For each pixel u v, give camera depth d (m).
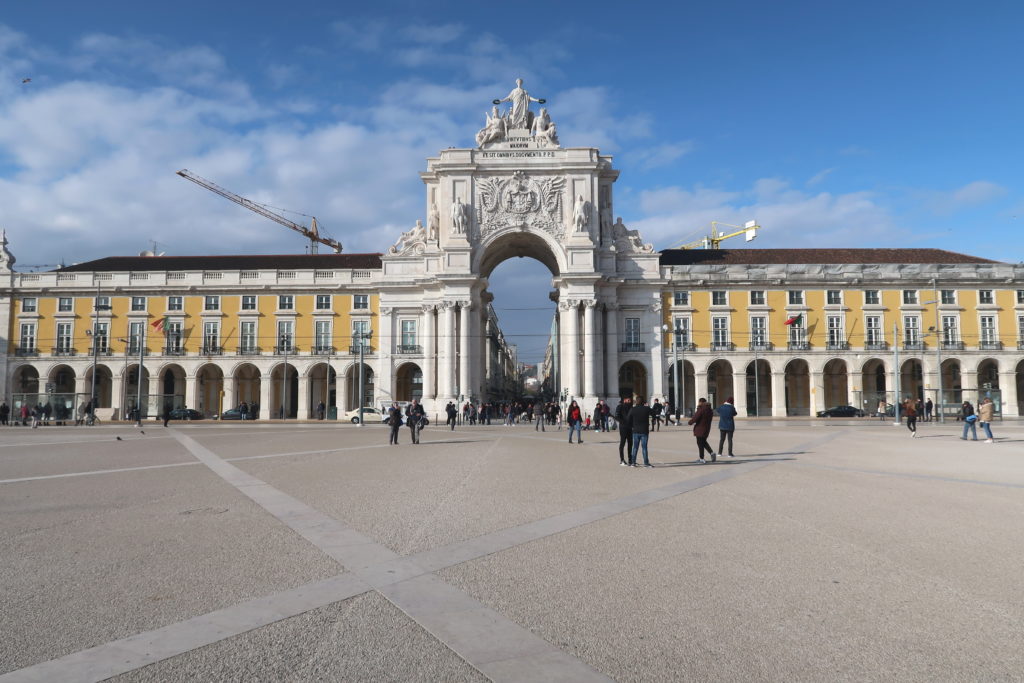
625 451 13.70
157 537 5.21
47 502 6.93
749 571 4.27
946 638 3.17
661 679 2.74
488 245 34.44
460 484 8.28
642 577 4.13
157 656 2.95
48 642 3.12
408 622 3.36
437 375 34.25
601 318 34.59
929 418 30.30
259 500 6.98
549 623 3.35
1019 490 7.75
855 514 6.22
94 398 30.62
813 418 33.22
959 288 35.25
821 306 35.16
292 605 3.60
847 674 2.79
